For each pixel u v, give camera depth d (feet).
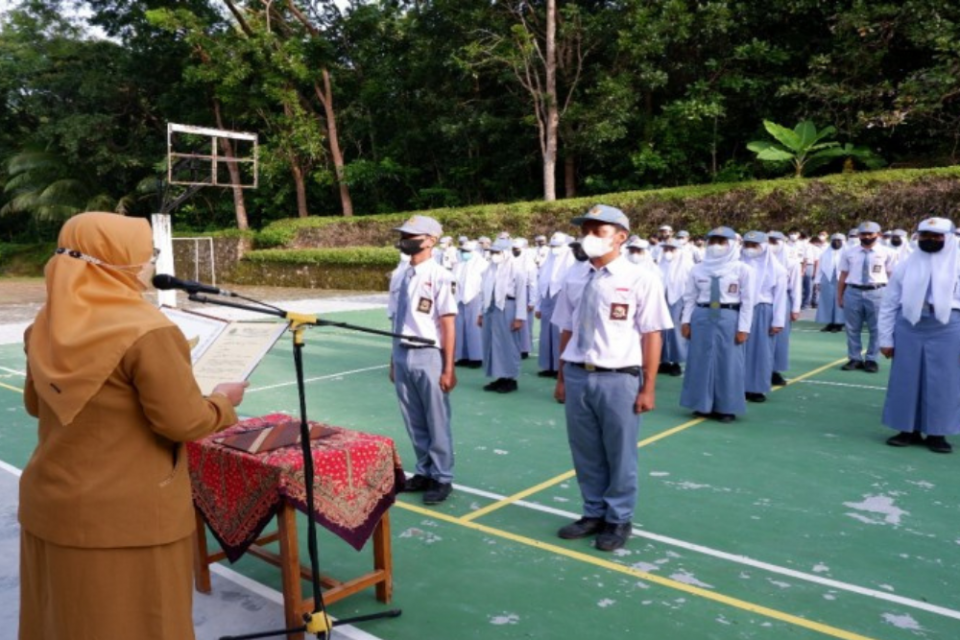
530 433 21.57
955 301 18.66
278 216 100.89
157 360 6.56
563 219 69.41
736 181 70.95
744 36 72.54
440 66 80.94
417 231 15.38
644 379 13.21
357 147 98.22
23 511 6.91
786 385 28.09
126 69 96.73
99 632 6.63
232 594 11.61
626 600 11.32
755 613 10.88
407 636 10.28
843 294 31.14
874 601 11.26
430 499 15.61
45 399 6.40
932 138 67.51
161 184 62.18
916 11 60.29
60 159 100.32
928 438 19.66
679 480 17.08
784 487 16.58
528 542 13.62
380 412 24.29
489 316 27.30
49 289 6.61
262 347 9.22
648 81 68.90
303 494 9.74
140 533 6.70
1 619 10.73
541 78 78.48
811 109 69.31
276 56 84.12
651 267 28.04
